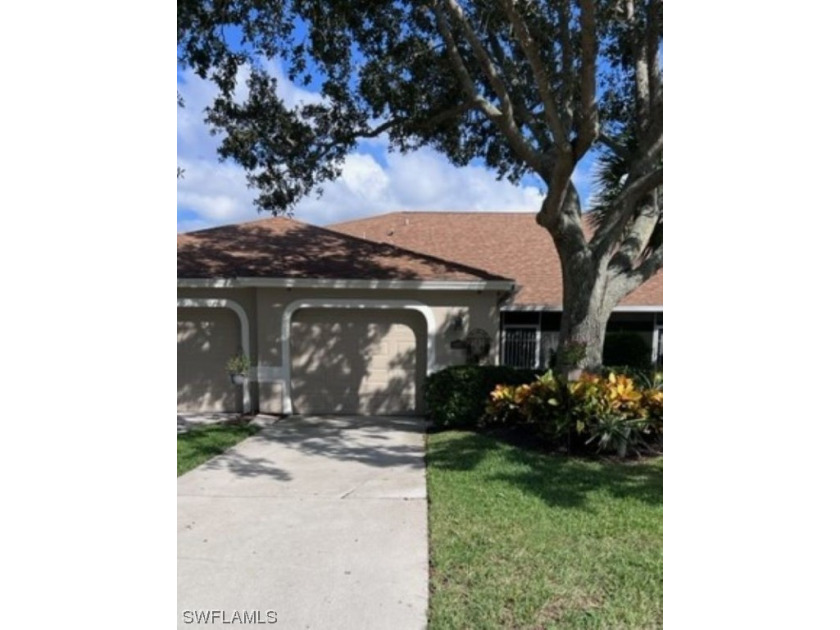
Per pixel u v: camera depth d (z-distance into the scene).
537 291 13.48
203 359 10.61
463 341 10.16
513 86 8.97
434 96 9.27
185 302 10.32
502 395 7.83
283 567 3.75
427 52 8.66
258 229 12.54
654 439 7.05
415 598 3.33
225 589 3.46
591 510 4.78
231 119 9.07
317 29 8.36
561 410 6.86
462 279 10.06
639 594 3.33
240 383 10.15
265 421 9.61
